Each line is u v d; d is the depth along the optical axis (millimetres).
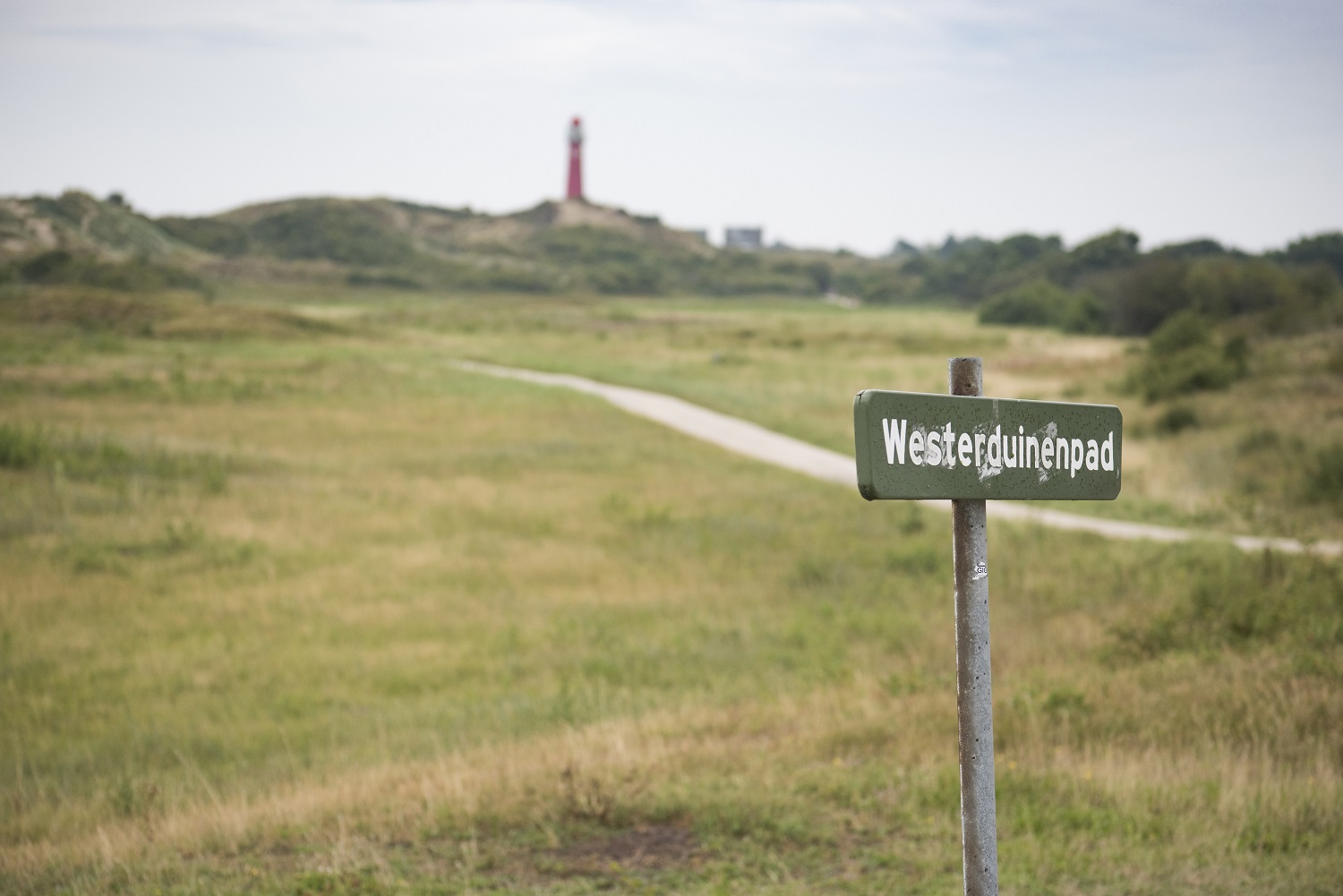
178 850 6805
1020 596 17047
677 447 38625
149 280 125562
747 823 6652
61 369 50969
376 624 17141
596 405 47438
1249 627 11961
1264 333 60500
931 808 6812
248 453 32438
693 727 9773
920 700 9938
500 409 45625
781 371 64938
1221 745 7523
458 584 19938
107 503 24500
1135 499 27328
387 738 11227
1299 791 6570
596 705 12055
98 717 12570
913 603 17938
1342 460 25484
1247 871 5543
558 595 19156
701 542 23328
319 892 5781
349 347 76188
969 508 2830
